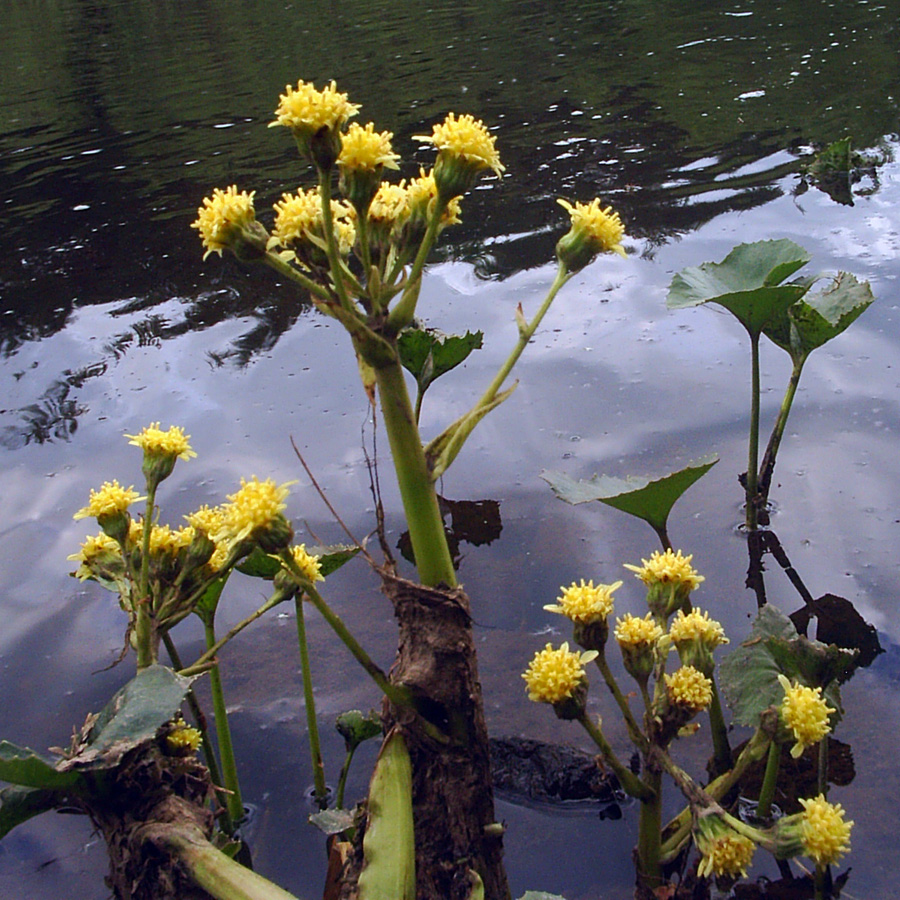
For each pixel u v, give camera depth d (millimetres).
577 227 1470
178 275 4898
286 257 1474
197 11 13094
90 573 1862
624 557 2744
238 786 2111
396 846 1412
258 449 3381
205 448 3408
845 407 3354
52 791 1608
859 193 5066
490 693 2285
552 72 8008
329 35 10633
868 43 8039
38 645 2594
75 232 5516
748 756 1722
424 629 1476
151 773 1620
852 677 2273
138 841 1556
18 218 5824
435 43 9641
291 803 2068
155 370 3990
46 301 4715
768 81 7246
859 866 1822
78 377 3984
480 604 2588
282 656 2498
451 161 1351
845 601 2506
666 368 3688
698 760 2096
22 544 2998
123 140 7176
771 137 6047
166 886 1537
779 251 2961
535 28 9984
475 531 2900
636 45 8781
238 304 4551
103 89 8898
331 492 3115
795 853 1509
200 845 1534
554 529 2887
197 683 2434
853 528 2777
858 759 2059
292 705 2336
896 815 1915
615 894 1783
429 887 1491
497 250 4797
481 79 7965
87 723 1645
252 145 6723
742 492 2984
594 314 4125
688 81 7480
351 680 2395
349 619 2605
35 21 13391
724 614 2488
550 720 2195
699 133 6250
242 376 3898
